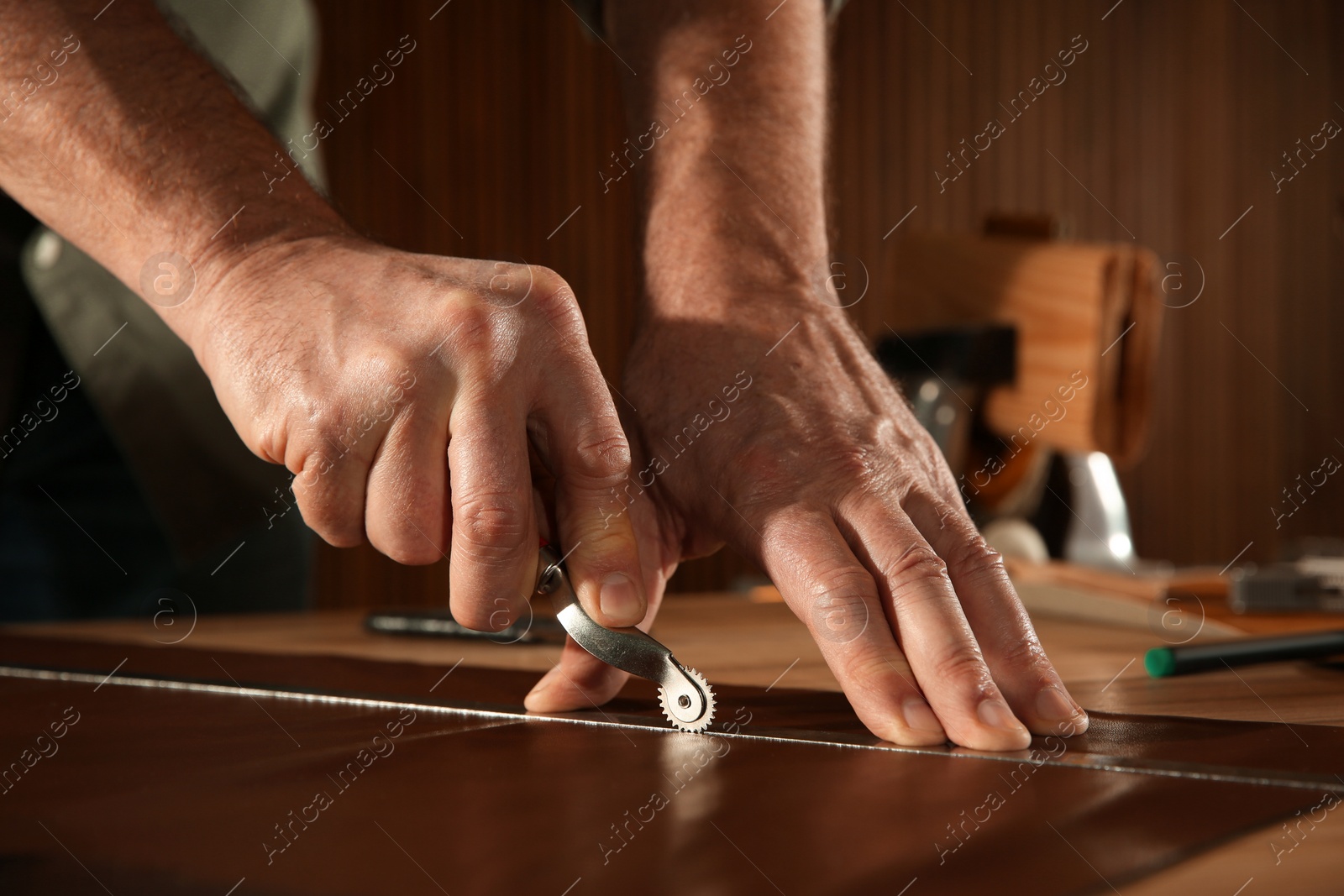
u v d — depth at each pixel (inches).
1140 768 13.3
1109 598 32.6
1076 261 52.6
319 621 36.6
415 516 17.2
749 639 29.6
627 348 24.8
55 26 19.3
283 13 46.6
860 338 24.1
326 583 125.7
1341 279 185.0
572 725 17.2
